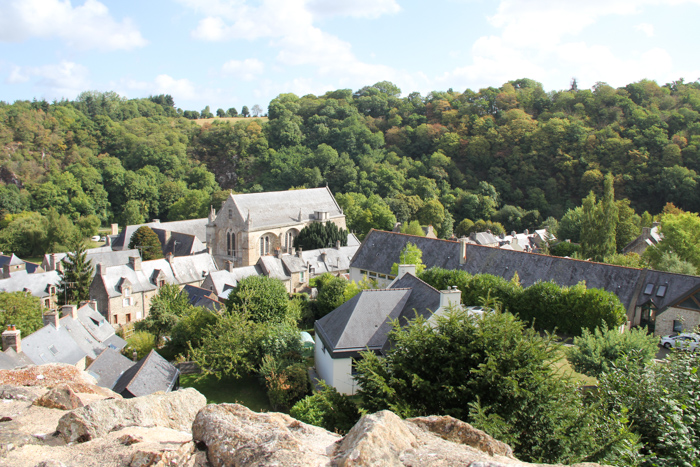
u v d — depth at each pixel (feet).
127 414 27.66
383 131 636.07
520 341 58.18
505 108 597.93
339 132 578.66
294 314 180.24
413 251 186.09
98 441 24.17
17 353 120.57
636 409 53.06
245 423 25.54
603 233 247.50
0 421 27.30
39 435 25.49
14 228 391.24
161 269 236.84
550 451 51.57
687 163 444.96
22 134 541.75
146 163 565.94
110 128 599.57
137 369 123.85
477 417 49.73
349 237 320.50
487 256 184.34
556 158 499.51
